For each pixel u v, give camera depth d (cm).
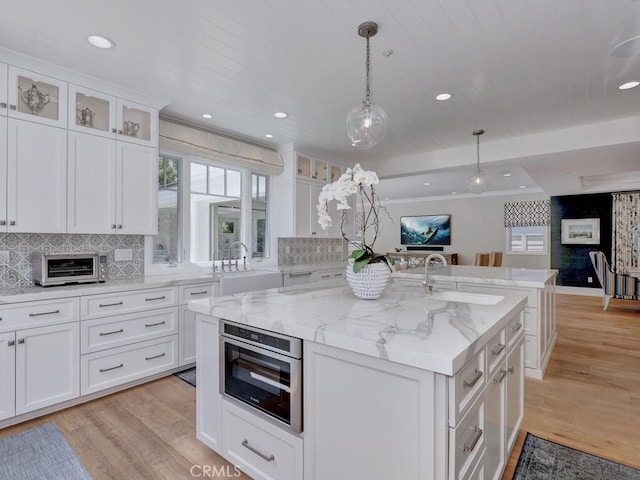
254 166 435
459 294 246
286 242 499
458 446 113
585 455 196
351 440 130
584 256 782
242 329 169
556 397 270
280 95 310
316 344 140
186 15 198
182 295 315
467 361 118
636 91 298
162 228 361
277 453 156
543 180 608
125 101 299
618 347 394
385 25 209
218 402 185
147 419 234
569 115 354
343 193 185
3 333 220
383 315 160
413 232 1066
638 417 239
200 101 322
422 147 475
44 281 256
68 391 247
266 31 214
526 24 208
